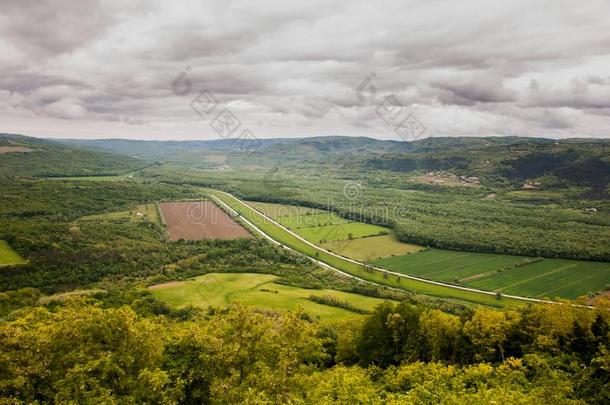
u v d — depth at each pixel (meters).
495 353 64.50
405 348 68.00
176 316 103.31
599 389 49.09
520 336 64.94
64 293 115.00
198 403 44.34
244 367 44.97
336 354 76.75
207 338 47.59
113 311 45.81
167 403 38.56
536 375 53.19
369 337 71.50
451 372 53.28
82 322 43.47
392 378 56.72
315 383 48.78
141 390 38.69
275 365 45.62
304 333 54.47
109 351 40.41
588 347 59.03
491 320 65.88
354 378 51.03
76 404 34.19
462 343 66.50
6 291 116.19
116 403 35.69
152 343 45.19
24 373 36.62
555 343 59.38
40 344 39.75
